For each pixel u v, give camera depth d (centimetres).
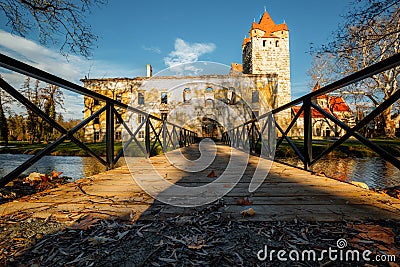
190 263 59
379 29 524
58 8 498
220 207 101
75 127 160
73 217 88
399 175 379
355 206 101
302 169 214
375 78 1038
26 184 191
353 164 513
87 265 58
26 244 68
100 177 172
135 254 63
